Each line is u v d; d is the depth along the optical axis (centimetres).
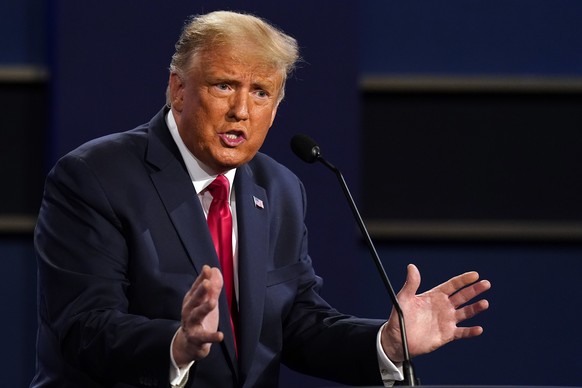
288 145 1298
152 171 797
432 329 754
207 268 651
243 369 785
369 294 1408
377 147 1428
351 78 1311
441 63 1424
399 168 1432
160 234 782
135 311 775
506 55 1430
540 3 1428
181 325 694
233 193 827
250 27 768
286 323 848
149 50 1259
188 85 774
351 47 1309
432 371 1416
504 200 1444
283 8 1293
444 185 1437
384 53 1419
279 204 850
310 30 1301
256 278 802
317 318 841
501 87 1429
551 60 1432
